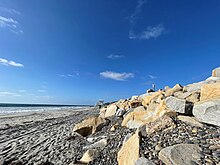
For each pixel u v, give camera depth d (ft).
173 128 18.89
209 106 18.02
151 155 15.10
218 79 27.58
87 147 29.43
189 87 31.37
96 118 41.70
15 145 37.09
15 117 102.78
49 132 50.80
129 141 19.74
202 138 15.35
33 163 26.16
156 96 39.60
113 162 20.12
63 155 28.68
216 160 12.01
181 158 12.86
